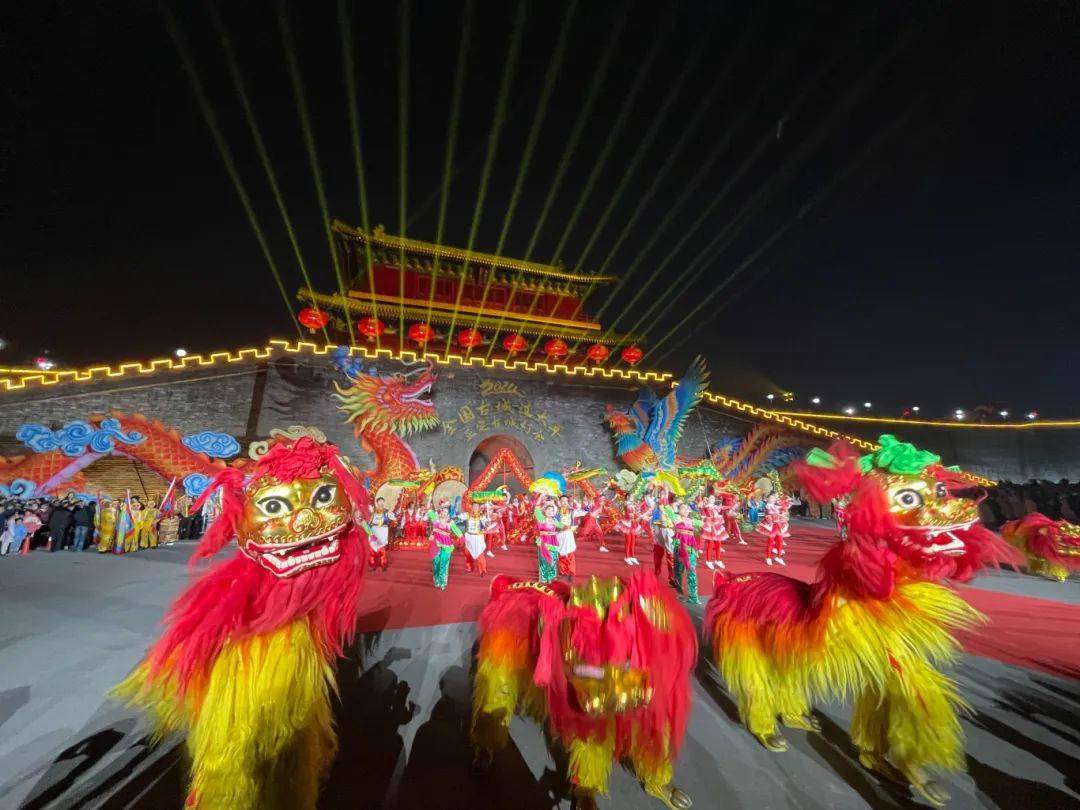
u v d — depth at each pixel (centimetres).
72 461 1930
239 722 304
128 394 2047
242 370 2220
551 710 354
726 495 1898
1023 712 512
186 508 1917
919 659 383
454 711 505
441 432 2439
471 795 375
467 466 2447
